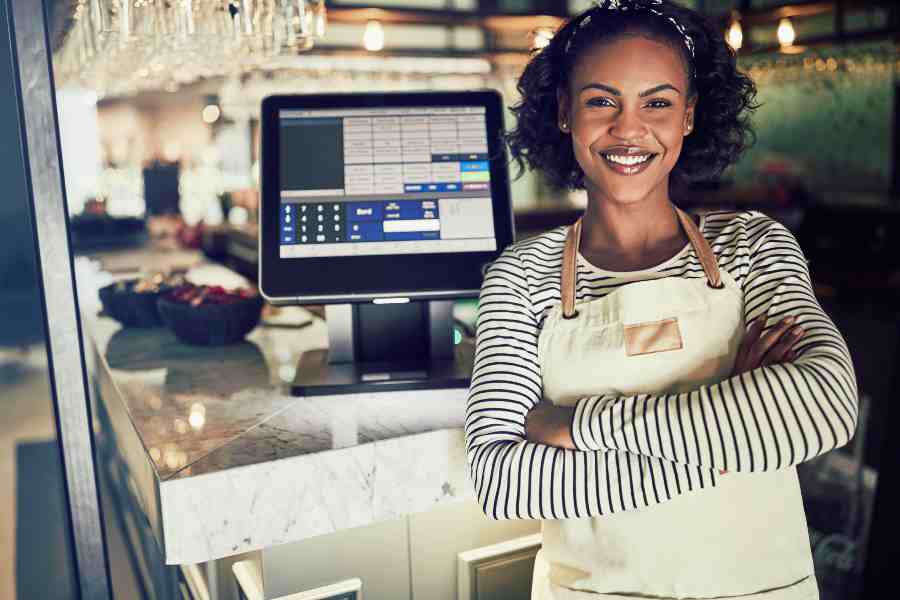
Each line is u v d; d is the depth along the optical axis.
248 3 1.81
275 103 1.50
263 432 1.29
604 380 1.16
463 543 1.43
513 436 1.15
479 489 1.13
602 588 1.16
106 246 3.29
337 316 1.56
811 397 1.00
